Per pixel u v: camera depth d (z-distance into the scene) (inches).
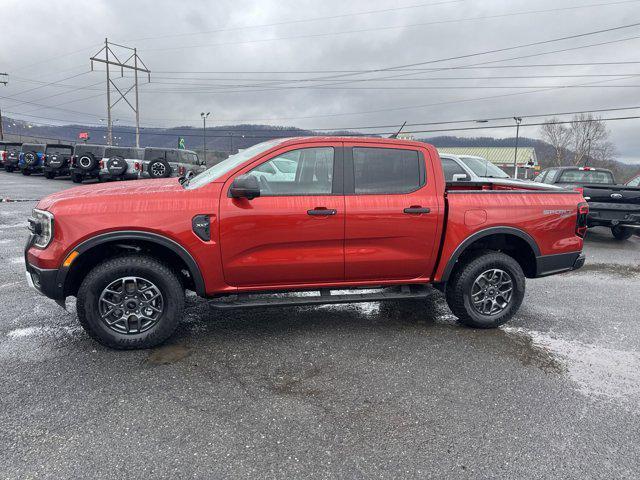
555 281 252.2
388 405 117.5
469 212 163.0
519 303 172.6
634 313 197.3
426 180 161.3
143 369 133.6
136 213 138.4
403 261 160.7
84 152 824.9
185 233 141.1
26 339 152.9
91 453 95.8
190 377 129.6
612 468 95.2
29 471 89.9
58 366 134.2
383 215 154.7
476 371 137.4
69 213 135.9
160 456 95.5
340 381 129.4
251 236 145.9
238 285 152.0
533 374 136.4
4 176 995.3
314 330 167.3
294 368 136.8
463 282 166.9
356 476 91.0
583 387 129.4
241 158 159.3
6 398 116.0
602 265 298.0
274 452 97.8
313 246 151.9
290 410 114.0
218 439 101.7
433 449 100.0
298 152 152.2
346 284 160.9
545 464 96.0
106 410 112.0
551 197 174.4
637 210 352.8
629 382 133.1
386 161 158.4
